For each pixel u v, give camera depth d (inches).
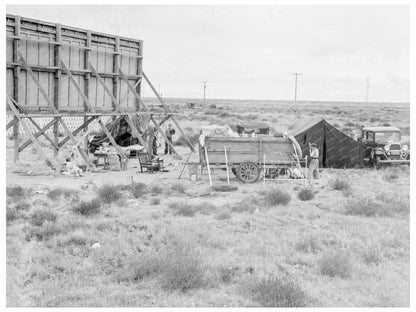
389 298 326.3
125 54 1107.9
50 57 906.1
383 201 624.1
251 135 979.3
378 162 934.4
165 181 773.3
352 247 440.8
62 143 932.0
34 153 1050.1
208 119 2427.4
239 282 351.6
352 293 338.3
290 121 2492.6
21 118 796.6
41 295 327.3
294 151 792.3
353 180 798.5
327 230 492.7
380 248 437.1
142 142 978.7
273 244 443.5
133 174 839.7
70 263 385.7
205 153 774.5
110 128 1090.1
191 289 343.3
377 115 3324.3
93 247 429.1
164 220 524.4
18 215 517.0
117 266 386.9
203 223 508.4
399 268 392.5
